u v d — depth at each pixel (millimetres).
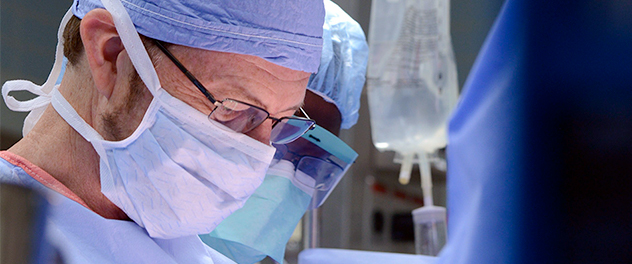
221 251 1360
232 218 1323
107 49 928
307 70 1015
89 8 958
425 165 1764
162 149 947
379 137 1782
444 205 2701
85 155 977
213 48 929
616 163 383
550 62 418
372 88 1785
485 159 592
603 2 381
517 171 481
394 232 2900
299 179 1430
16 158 932
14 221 362
